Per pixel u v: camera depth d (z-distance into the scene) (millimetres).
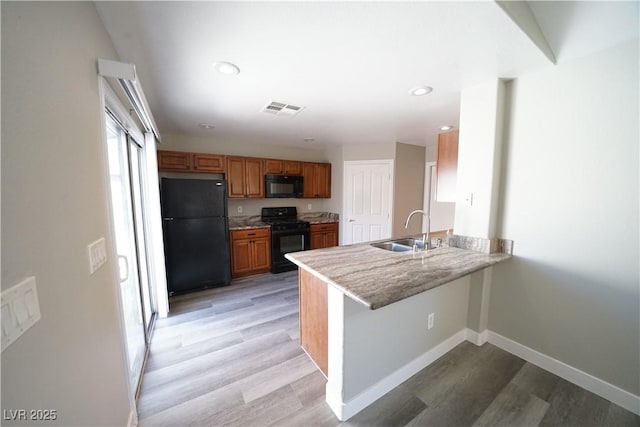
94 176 1007
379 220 4285
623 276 1419
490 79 1768
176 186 2975
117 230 1763
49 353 657
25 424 562
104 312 1046
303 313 1990
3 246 507
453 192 2238
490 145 1814
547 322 1736
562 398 1522
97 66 1067
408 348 1690
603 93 1416
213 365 1826
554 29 1363
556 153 1613
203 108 2389
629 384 1432
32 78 627
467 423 1366
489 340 2074
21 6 591
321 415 1416
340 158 4535
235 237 3650
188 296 3082
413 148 4410
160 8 1059
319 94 2043
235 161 3771
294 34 1244
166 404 1482
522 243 1809
